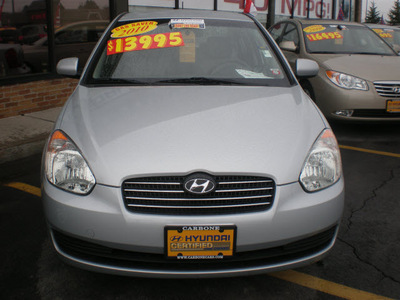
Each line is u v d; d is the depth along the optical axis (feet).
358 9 63.00
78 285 7.43
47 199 6.60
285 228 6.32
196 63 9.48
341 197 6.88
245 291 7.28
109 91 8.52
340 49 19.72
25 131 16.52
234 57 9.75
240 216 6.16
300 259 6.64
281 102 8.11
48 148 6.99
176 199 6.16
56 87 20.89
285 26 23.04
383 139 17.33
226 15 11.32
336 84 16.60
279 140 6.79
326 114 17.04
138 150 6.45
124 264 6.41
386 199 11.32
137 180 6.23
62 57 21.57
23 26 19.22
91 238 6.30
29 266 8.04
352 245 8.87
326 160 6.84
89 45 23.32
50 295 7.16
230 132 6.86
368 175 13.17
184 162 6.23
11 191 11.76
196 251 6.21
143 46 9.89
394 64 17.60
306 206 6.41
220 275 6.33
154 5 29.53
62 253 6.73
